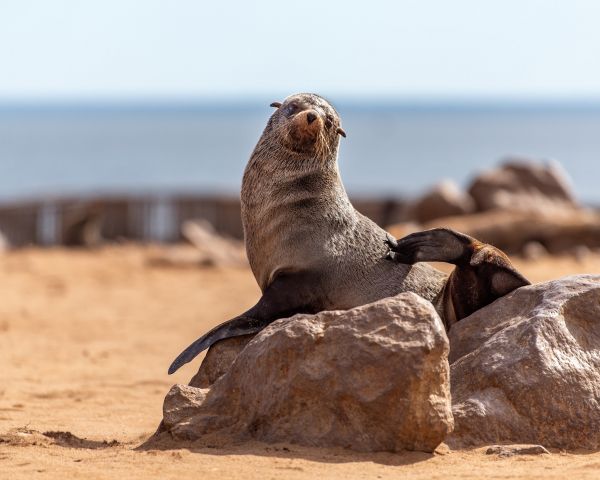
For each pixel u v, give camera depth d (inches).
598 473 855.7
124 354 1900.8
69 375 1638.8
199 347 1111.6
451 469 883.4
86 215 4188.0
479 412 995.9
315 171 1249.4
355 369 927.0
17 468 906.7
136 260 3764.8
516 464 905.5
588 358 1032.2
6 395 1417.3
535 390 1002.7
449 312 1211.9
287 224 1220.5
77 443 1043.3
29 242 4222.4
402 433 922.7
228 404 1000.9
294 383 947.3
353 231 1240.2
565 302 1064.8
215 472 863.7
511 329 1059.3
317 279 1195.9
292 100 1284.4
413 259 1205.1
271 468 872.3
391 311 941.2
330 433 938.7
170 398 1018.7
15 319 2335.1
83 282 3174.2
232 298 2807.6
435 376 921.5
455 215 3759.8
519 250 3540.8
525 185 3922.2
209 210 4306.1
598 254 3486.7
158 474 862.5
